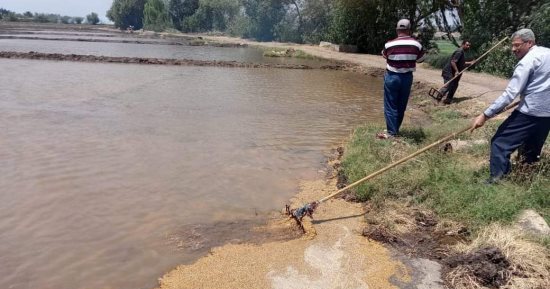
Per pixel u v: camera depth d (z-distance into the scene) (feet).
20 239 15.71
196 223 17.26
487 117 18.58
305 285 13.57
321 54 107.24
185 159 24.38
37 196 19.06
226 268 14.35
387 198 18.98
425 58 86.12
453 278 13.80
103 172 21.99
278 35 176.14
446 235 16.40
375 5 107.55
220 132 30.37
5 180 20.53
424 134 28.40
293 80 61.11
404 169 21.27
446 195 18.29
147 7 253.24
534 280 13.44
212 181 21.43
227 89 49.90
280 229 17.02
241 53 112.27
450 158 22.53
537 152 19.39
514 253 14.26
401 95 26.84
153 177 21.62
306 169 23.70
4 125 29.73
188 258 14.90
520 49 18.42
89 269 14.14
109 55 90.17
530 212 16.37
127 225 16.93
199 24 243.81
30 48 99.30
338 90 53.42
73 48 106.22
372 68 77.30
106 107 36.65
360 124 34.78
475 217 16.67
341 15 116.47
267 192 20.40
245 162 24.36
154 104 38.75
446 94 45.34
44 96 40.32
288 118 35.96
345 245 15.89
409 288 13.48
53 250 15.11
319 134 31.22
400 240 16.12
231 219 17.71
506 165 18.98
